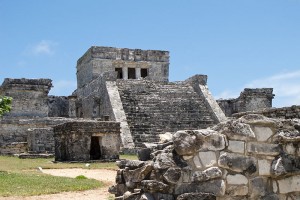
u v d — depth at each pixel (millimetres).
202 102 32625
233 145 6656
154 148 7344
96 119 29422
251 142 6703
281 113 16750
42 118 30438
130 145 25375
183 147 6547
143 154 7484
